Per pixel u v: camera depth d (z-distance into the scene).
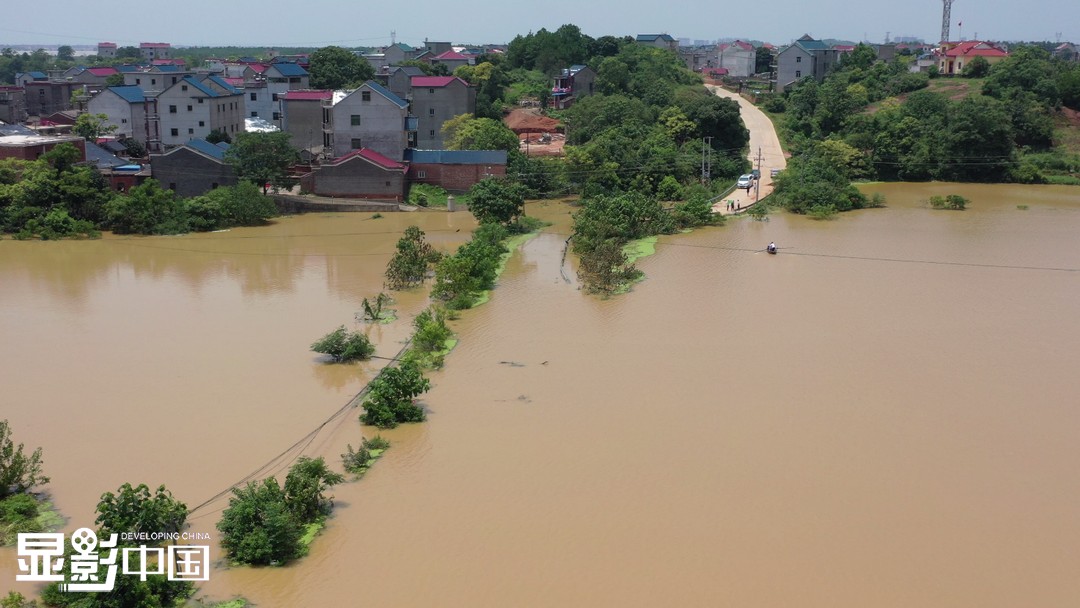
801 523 24.05
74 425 29.92
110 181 70.38
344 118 76.38
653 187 78.44
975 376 34.66
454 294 45.09
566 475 26.62
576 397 32.44
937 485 26.11
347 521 24.19
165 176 69.81
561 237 62.72
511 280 50.00
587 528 23.80
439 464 27.33
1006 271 51.75
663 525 23.94
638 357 36.72
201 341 38.62
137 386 33.38
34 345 38.03
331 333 38.03
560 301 45.34
